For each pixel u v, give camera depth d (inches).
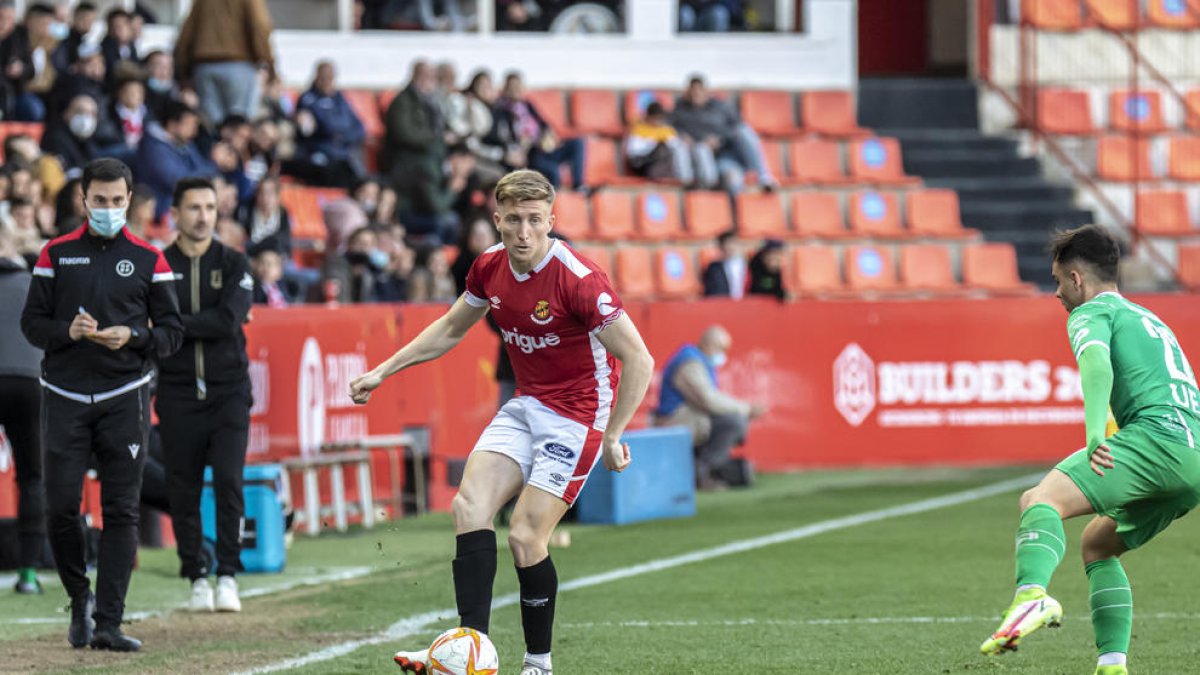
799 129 2632.9
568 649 889.5
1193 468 712.4
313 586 1140.5
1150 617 985.5
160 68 1939.0
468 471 745.6
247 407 1049.5
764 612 1013.8
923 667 831.7
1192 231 2605.8
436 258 1902.1
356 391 768.9
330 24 2600.9
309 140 2146.9
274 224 1791.3
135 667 836.6
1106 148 2696.9
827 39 2743.6
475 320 773.3
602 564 1240.2
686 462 1574.8
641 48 2679.6
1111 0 2891.2
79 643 897.5
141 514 1357.0
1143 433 713.6
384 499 1550.2
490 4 2647.6
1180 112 2800.2
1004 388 1935.3
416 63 2130.9
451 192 2142.0
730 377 1863.9
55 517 887.7
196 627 968.3
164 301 911.0
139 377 904.3
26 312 893.2
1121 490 707.4
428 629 960.3
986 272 2402.8
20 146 1604.3
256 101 2043.6
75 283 890.7
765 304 1879.9
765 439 1884.8
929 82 2839.6
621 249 2283.5
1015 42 2844.5
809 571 1189.7
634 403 725.3
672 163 2423.7
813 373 1897.1
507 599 1083.9
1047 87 2829.7
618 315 727.1
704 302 1854.1
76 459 890.7
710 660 853.8
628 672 822.5
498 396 1625.2
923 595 1077.1
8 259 1069.8
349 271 1729.8
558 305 727.7
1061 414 1945.1
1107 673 736.3
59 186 1611.7
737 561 1246.3
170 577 1192.2
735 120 2482.8
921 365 1921.8
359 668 832.3
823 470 1894.7
